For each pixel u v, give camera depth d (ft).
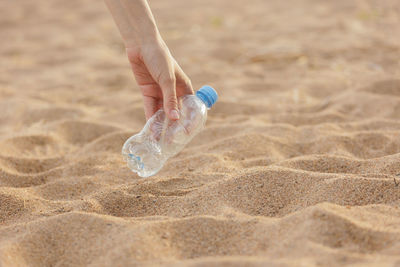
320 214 4.64
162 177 6.88
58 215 5.28
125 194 6.13
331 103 10.60
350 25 19.27
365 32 17.99
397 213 4.93
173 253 4.58
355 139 7.88
